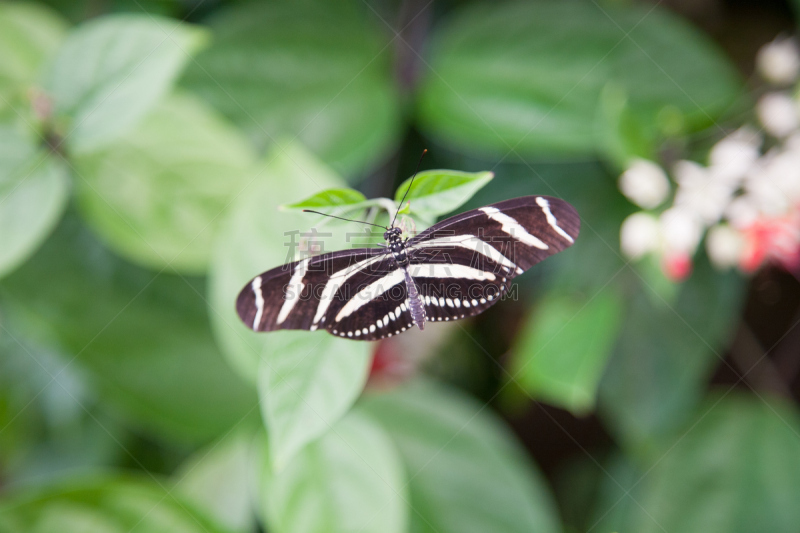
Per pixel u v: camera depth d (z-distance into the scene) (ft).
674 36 2.22
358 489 2.04
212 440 2.19
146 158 2.10
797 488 2.24
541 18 2.24
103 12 2.24
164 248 2.12
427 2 2.30
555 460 2.56
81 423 2.29
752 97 2.22
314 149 2.22
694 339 2.25
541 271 2.31
